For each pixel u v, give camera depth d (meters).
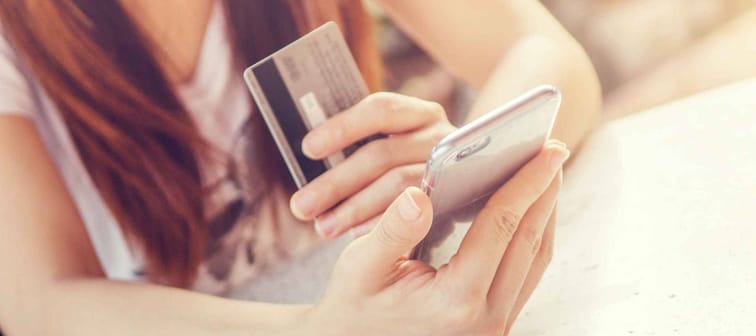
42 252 0.79
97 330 0.71
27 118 0.92
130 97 0.98
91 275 0.81
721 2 1.41
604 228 0.78
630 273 0.69
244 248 1.03
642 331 0.61
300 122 0.64
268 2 1.00
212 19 0.99
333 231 0.68
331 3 1.02
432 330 0.54
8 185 0.83
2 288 0.79
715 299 0.62
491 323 0.56
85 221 1.05
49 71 0.94
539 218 0.57
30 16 0.92
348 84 0.65
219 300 0.70
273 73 0.62
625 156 0.90
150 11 0.96
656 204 0.79
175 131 1.00
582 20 1.52
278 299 0.89
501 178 0.55
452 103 1.45
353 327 0.56
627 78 1.43
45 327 0.74
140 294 0.73
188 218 1.02
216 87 1.02
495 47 1.04
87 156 1.00
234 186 1.04
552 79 0.90
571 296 0.69
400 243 0.50
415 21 1.10
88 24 0.94
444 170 0.48
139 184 1.00
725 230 0.71
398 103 0.66
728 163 0.82
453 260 0.53
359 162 0.65
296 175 0.66
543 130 0.53
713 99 1.00
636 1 1.48
